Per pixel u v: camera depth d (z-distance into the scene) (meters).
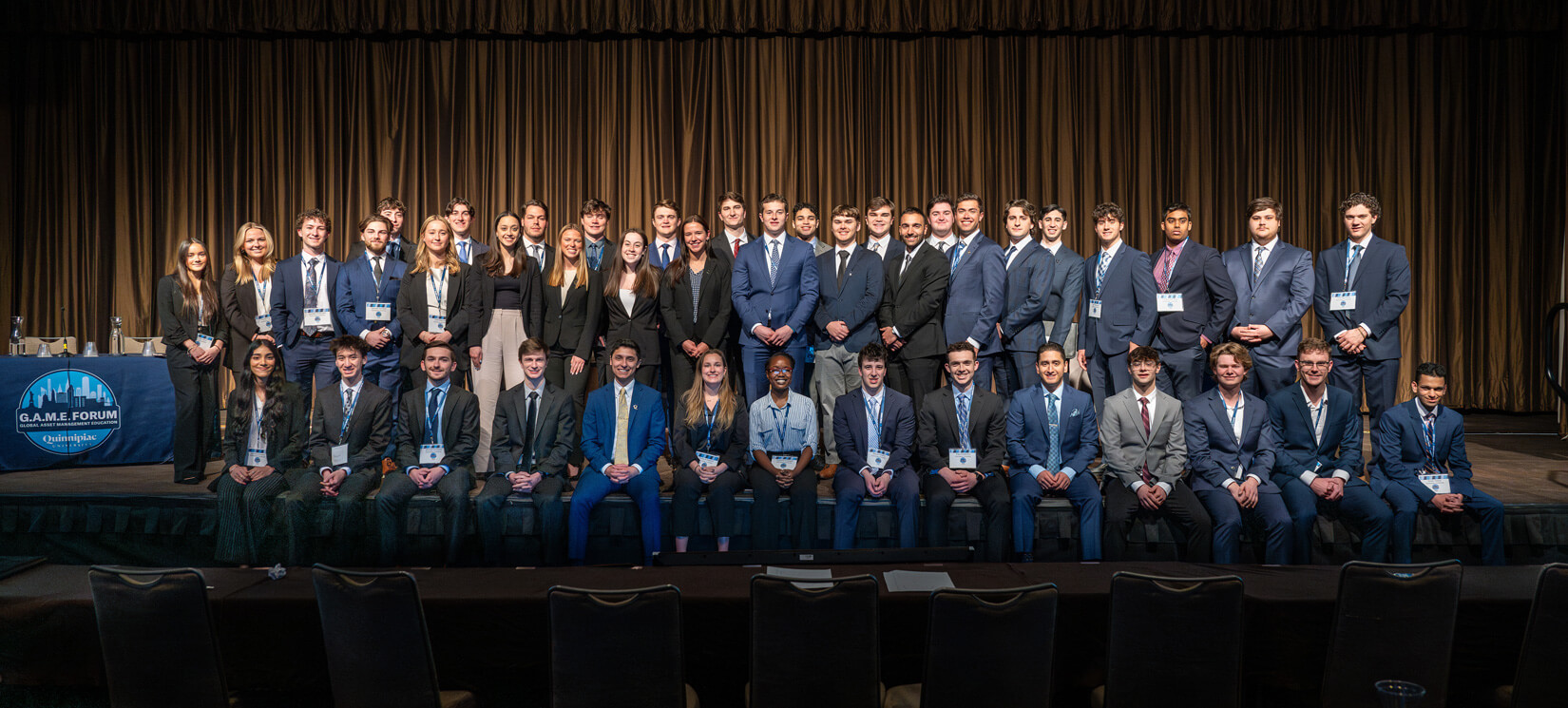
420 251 4.88
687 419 4.41
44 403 5.04
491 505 4.18
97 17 7.43
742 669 2.88
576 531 4.16
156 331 7.69
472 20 7.50
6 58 7.54
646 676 2.40
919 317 4.80
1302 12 7.46
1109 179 7.64
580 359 4.86
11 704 3.05
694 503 4.22
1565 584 2.44
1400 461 4.18
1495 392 7.61
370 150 7.68
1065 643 2.90
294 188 7.68
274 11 7.47
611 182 7.70
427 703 2.49
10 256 7.61
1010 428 4.37
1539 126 7.62
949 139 7.67
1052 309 4.97
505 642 2.86
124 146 7.64
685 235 4.94
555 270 4.94
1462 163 7.59
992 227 7.67
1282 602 2.83
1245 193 7.63
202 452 4.71
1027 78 7.67
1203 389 4.82
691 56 7.69
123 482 4.70
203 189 7.69
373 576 2.43
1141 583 2.48
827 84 7.68
